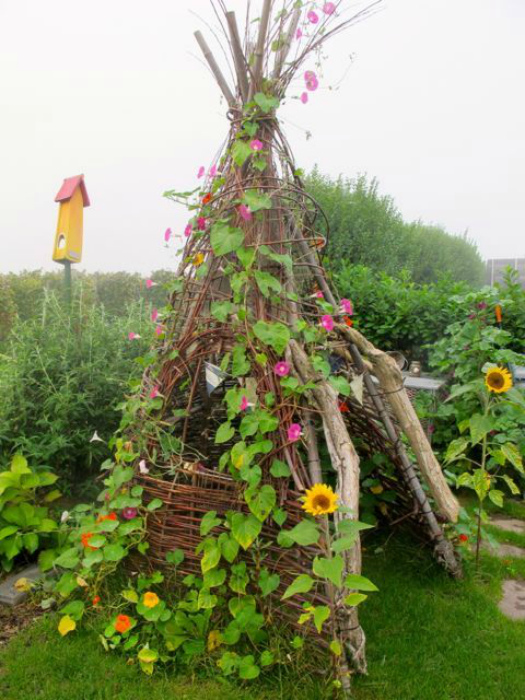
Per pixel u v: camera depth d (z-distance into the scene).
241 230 2.13
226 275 2.25
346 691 1.84
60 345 3.79
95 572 2.39
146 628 2.15
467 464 4.36
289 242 2.26
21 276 9.32
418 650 2.18
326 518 1.88
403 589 2.63
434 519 2.70
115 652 2.13
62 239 4.73
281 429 2.05
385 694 1.92
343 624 1.92
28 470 2.80
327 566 1.70
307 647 1.98
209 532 2.21
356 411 2.86
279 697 1.86
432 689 1.96
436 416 4.22
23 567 2.78
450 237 14.81
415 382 4.53
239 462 2.01
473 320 4.05
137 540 2.34
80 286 4.46
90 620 2.29
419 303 5.65
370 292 5.99
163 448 2.32
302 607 1.96
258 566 2.02
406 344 5.95
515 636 2.30
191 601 2.18
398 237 10.97
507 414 3.21
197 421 2.96
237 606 2.02
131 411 2.44
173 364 2.42
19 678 1.99
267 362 2.10
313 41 2.22
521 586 2.77
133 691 1.92
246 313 2.13
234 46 2.25
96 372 3.68
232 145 2.29
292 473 2.01
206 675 2.00
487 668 2.09
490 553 3.11
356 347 2.64
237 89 2.37
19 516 2.75
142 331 4.20
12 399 3.38
